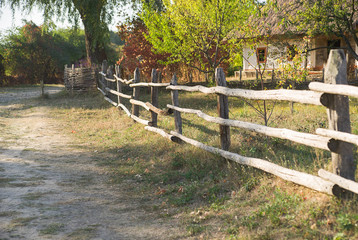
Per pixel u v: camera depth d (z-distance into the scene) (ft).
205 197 15.66
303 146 19.13
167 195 17.06
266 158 17.85
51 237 12.39
